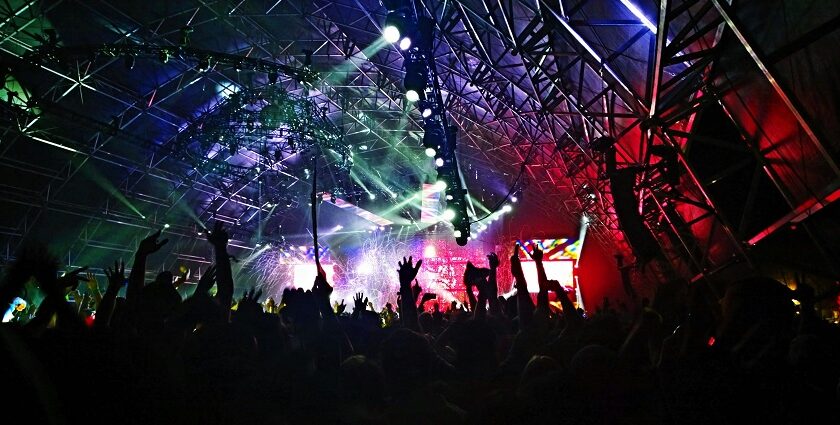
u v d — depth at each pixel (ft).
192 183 82.69
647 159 32.55
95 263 78.54
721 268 32.55
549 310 13.16
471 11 37.27
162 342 8.14
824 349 7.39
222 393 7.46
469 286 15.81
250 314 8.86
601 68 30.99
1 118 55.88
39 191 66.28
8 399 3.97
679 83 26.89
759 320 6.30
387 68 63.93
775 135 21.11
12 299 6.00
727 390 5.98
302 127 68.85
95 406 6.47
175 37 57.82
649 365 7.27
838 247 20.68
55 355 6.46
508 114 62.90
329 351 8.11
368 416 7.39
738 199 29.14
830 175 18.10
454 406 7.61
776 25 17.37
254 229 101.04
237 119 66.74
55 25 51.29
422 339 7.82
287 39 61.41
